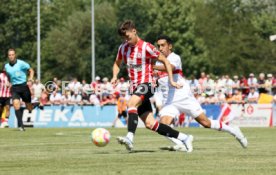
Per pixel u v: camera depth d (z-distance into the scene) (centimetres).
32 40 19700
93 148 3509
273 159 2788
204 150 3294
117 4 19562
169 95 3359
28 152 3250
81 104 7669
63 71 19750
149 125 3122
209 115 7500
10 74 5753
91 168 2480
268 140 4231
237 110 7462
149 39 19075
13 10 19012
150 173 2317
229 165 2561
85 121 7631
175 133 3161
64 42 19462
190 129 6303
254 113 7444
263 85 7769
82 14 19812
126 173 2320
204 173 2312
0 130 6131
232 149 3366
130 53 3053
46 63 19738
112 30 17750
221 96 7688
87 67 18712
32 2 19562
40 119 7594
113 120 7562
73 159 2820
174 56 3347
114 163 2641
